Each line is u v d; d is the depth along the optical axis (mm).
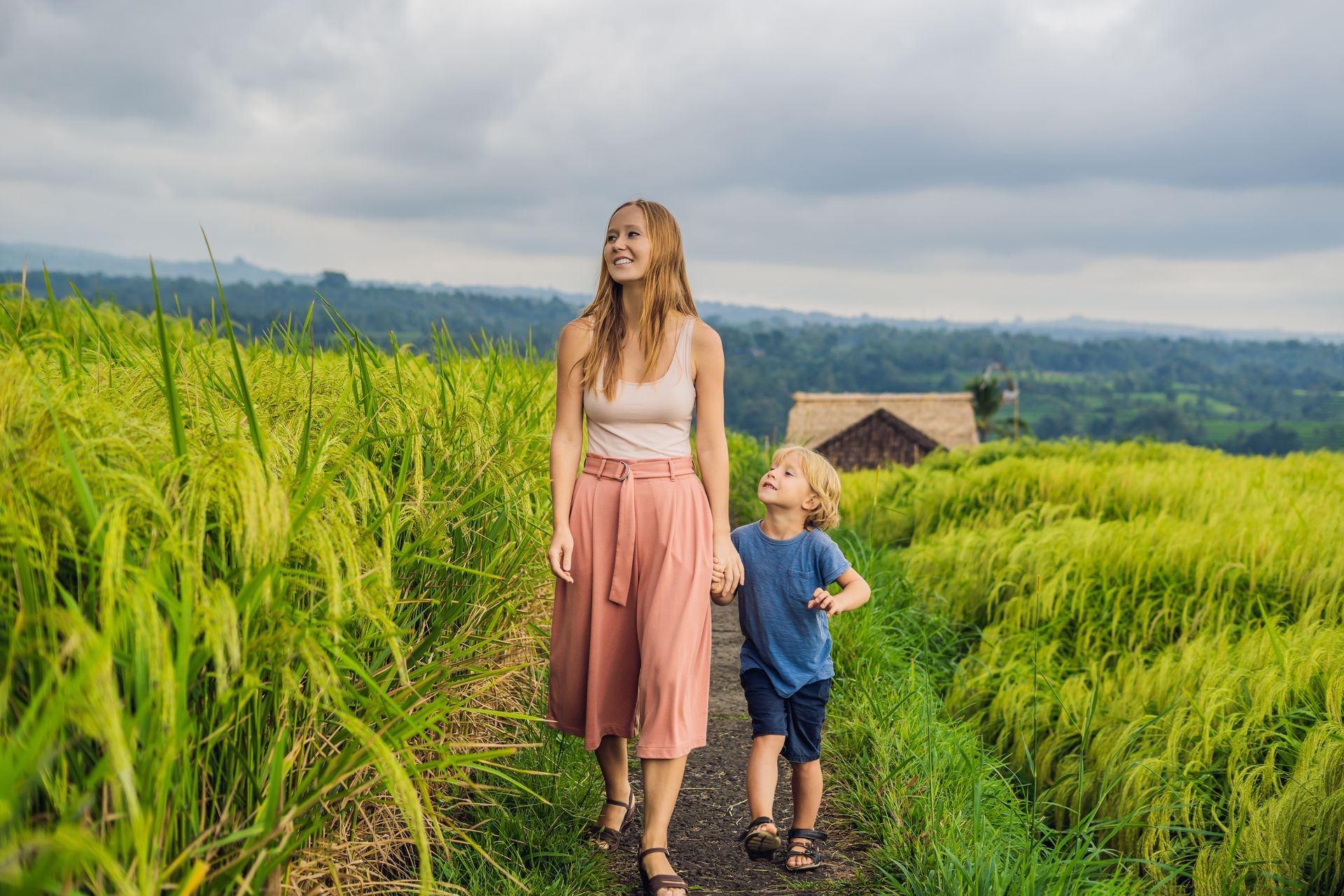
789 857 3027
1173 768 4508
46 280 2447
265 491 1666
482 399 3744
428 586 2789
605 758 3020
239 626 1716
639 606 2770
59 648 1447
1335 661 4938
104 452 1702
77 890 1434
